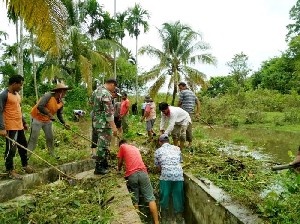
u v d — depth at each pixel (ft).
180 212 22.67
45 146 27.84
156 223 19.81
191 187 22.16
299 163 13.37
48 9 19.25
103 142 21.74
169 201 22.84
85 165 24.71
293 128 72.43
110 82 21.91
